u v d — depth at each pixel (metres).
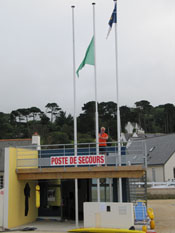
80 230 15.47
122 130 102.19
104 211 15.78
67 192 20.55
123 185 19.25
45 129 77.19
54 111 110.50
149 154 48.19
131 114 109.62
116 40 19.80
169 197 33.62
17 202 18.33
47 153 19.42
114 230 14.79
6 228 17.17
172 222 18.64
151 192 34.50
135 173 17.28
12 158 18.30
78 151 20.73
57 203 20.58
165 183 36.00
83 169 17.80
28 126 83.81
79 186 20.38
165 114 112.38
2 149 32.28
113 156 17.75
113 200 19.27
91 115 83.94
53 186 20.84
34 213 20.20
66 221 19.61
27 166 19.08
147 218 16.94
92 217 15.94
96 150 18.70
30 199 19.81
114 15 20.02
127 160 17.73
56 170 18.14
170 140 47.66
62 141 66.31
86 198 20.08
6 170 17.94
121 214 15.48
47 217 20.48
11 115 100.25
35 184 20.69
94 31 19.77
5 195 17.59
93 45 19.69
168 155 44.09
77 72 19.58
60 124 90.06
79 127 80.75
